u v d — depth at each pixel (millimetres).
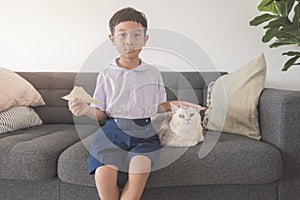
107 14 1966
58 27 2002
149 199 1193
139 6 1950
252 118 1394
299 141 1229
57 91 1786
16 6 2012
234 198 1221
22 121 1554
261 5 1661
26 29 2021
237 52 1949
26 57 2029
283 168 1225
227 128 1436
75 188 1202
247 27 1929
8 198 1258
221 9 1929
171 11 1943
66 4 1983
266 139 1333
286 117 1224
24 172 1164
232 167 1148
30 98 1667
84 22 1983
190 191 1206
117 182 1100
